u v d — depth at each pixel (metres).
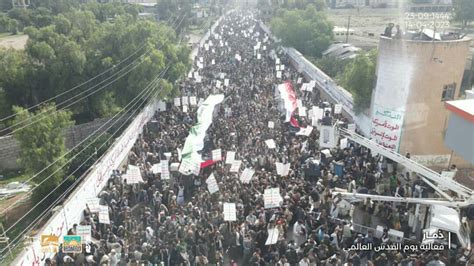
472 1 50.88
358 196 18.05
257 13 141.50
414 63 24.50
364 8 119.06
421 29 26.20
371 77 30.47
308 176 21.98
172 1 92.62
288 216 17.97
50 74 38.12
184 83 43.22
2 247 19.78
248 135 27.64
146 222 17.97
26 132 25.83
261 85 41.69
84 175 22.95
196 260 15.27
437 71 24.56
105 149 31.30
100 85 39.16
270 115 31.83
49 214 21.56
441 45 24.05
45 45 37.69
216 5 144.50
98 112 40.03
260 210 17.84
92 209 18.31
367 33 82.94
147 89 36.59
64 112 28.25
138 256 15.32
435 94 25.05
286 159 23.19
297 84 43.06
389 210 19.16
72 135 36.25
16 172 32.22
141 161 23.81
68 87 38.84
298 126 28.48
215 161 22.84
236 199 18.81
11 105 37.88
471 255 15.63
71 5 82.75
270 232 15.66
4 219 24.22
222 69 50.28
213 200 19.64
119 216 18.39
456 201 17.02
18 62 37.44
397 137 25.73
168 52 40.75
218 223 17.75
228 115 32.59
